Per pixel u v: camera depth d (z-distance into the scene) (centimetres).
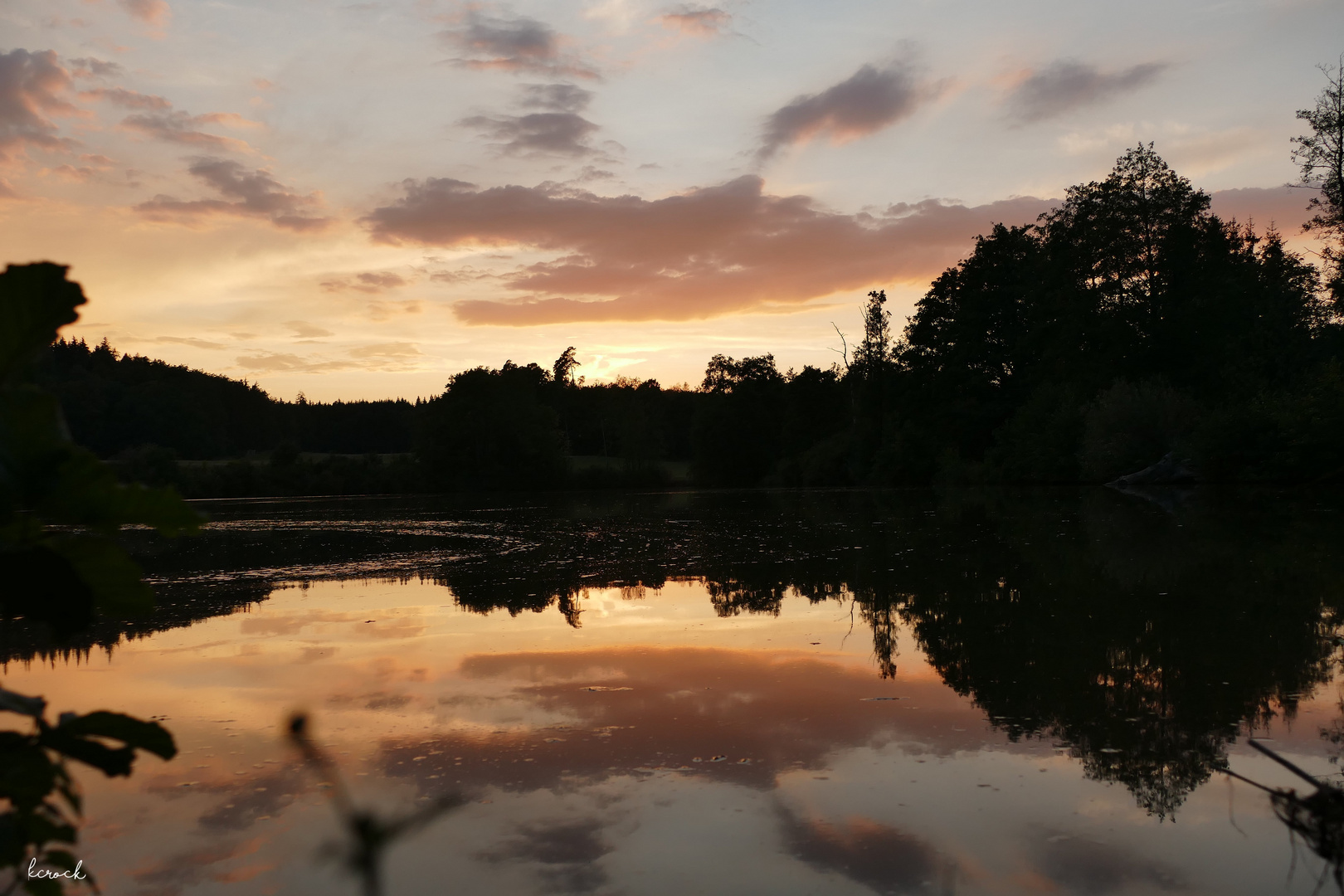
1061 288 4828
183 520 120
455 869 370
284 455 6125
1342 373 3061
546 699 643
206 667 758
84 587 111
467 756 515
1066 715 574
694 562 1498
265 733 563
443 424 6600
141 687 690
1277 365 4184
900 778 465
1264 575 1108
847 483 6234
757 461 7544
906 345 5894
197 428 7706
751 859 376
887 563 1386
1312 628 809
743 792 451
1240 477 3403
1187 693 616
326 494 6022
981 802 430
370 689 679
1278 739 517
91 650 836
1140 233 4591
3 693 126
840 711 596
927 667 715
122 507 117
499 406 6656
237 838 405
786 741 534
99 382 7231
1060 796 436
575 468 7738
